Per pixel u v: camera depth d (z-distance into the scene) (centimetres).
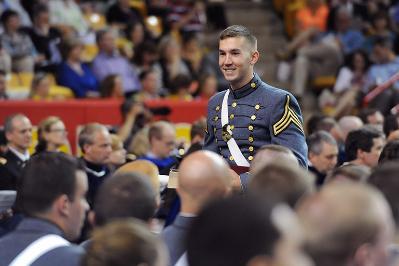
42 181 757
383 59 2531
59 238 754
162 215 1021
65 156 777
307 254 569
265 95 1053
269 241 508
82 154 1412
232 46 1049
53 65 2248
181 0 2902
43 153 791
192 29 2823
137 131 1736
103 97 2133
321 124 1653
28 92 2200
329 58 2656
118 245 582
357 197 564
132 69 2367
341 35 2748
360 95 2109
